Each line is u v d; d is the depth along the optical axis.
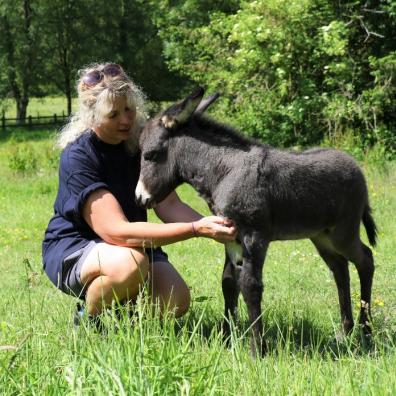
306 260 7.62
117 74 4.50
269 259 7.75
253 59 14.76
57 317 4.79
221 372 3.39
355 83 14.57
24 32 40.06
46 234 4.75
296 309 5.42
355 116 14.27
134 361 3.23
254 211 4.45
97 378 3.08
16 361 3.39
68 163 4.56
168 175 4.66
